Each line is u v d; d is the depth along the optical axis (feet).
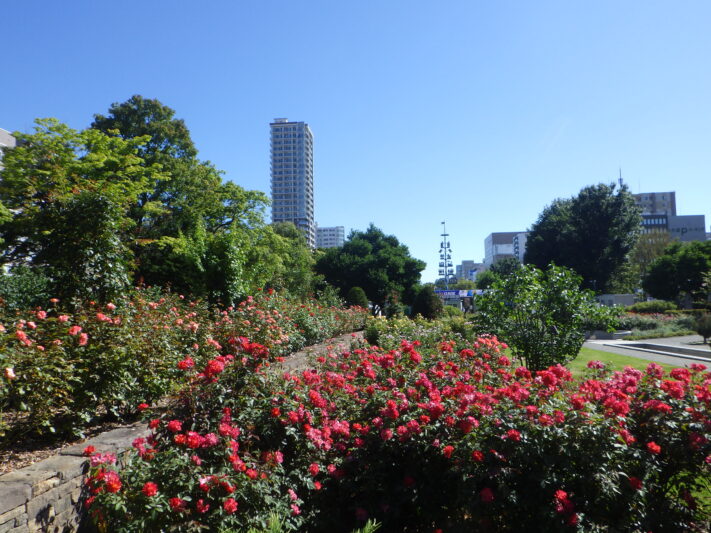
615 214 133.49
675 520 10.55
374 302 130.11
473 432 10.11
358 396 13.66
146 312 19.84
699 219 329.31
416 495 10.71
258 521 9.36
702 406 10.94
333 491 11.66
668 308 104.83
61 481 10.25
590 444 9.62
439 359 17.07
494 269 226.17
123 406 15.20
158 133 73.72
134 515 8.44
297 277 100.27
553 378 11.77
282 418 11.90
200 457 10.19
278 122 460.14
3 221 34.53
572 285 25.07
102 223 22.57
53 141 47.32
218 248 36.88
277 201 457.27
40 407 11.98
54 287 21.57
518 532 9.90
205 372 12.09
